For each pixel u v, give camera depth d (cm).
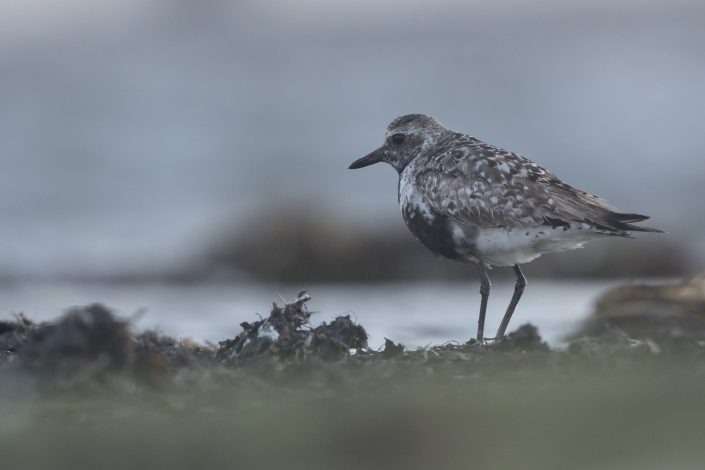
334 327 876
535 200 989
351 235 1867
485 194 1008
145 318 1326
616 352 796
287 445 520
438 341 1098
